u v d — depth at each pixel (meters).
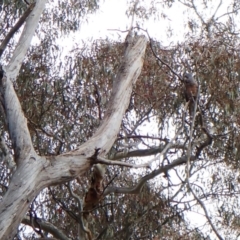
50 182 5.66
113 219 10.48
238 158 10.86
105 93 10.91
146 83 10.73
